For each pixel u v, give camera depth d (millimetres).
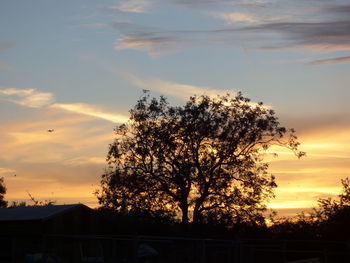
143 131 48406
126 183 47438
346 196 39000
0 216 30422
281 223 40875
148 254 30516
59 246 28797
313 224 39188
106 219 33844
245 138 48219
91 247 29688
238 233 44031
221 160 47844
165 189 47312
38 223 29250
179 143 48062
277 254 36562
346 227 37625
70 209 31344
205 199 47312
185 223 46531
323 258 34531
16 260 26625
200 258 29156
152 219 45844
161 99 49125
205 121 47875
